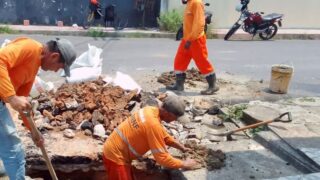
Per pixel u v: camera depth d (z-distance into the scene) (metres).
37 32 14.29
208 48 12.35
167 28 15.08
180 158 4.57
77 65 7.10
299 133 5.23
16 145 3.60
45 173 4.59
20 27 14.88
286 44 13.88
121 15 15.95
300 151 4.68
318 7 16.73
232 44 13.44
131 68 9.11
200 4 6.59
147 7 15.93
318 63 10.63
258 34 14.83
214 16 15.99
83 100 5.69
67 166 4.57
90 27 15.38
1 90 3.21
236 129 5.28
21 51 3.29
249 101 6.79
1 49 3.31
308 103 6.75
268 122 5.29
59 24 15.73
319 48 13.23
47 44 3.44
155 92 6.69
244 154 4.82
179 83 7.11
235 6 15.97
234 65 9.92
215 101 6.66
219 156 4.69
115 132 4.01
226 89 7.46
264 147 5.04
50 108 5.56
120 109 5.52
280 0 16.38
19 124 5.23
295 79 8.72
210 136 5.35
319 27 17.00
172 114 3.87
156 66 9.39
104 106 5.50
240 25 14.27
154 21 16.16
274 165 4.59
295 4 16.56
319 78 8.90
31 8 15.73
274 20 14.55
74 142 4.84
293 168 4.54
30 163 4.50
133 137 3.91
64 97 5.76
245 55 11.37
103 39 13.68
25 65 3.36
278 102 6.78
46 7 15.77
